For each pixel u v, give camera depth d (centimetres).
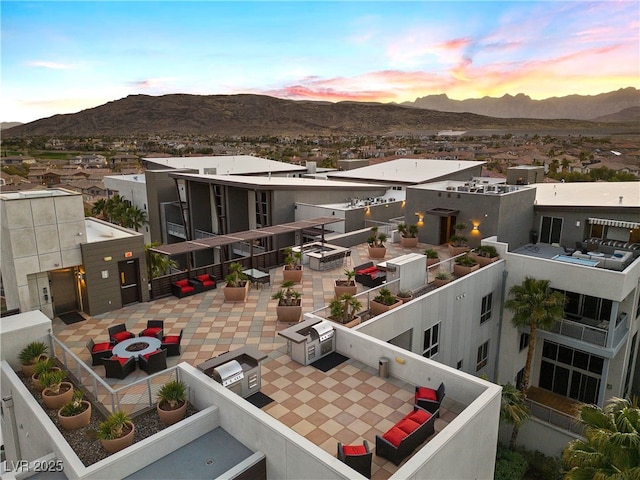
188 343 1384
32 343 1233
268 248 3409
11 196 1511
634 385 2405
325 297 1795
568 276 1906
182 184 4300
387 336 1438
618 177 10119
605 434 920
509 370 2166
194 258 4000
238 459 878
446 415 988
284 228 2309
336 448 894
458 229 2556
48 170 12300
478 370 2064
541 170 3612
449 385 1045
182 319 1571
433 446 790
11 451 1260
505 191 2767
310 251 2339
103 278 1614
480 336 2014
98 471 789
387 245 2752
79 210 1549
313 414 1009
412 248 2662
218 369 1030
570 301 2078
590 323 1988
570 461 973
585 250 2422
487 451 986
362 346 1234
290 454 802
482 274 1928
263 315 1603
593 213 2483
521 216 2614
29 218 1455
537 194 3041
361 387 1119
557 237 2639
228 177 3922
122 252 1650
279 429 830
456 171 4522
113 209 5094
